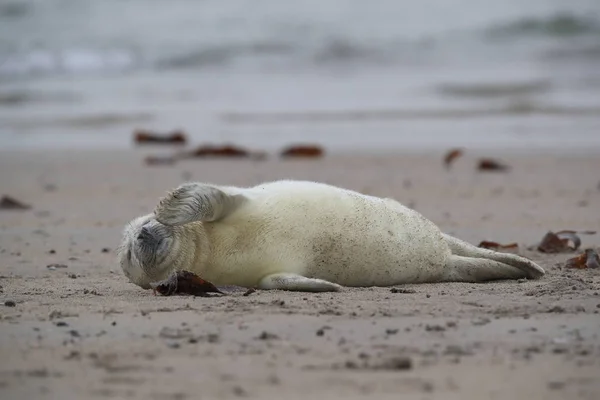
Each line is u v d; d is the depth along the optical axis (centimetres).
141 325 2166
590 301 2425
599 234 3806
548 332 2089
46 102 9825
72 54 12506
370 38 13050
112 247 3653
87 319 2233
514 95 9425
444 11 14362
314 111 8981
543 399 1642
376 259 2695
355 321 2197
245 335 2067
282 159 6538
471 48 12312
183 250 2600
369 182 5434
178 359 1881
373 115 8644
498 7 14188
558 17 13188
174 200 2506
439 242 2803
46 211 4622
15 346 1988
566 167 5922
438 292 2594
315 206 2669
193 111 9181
